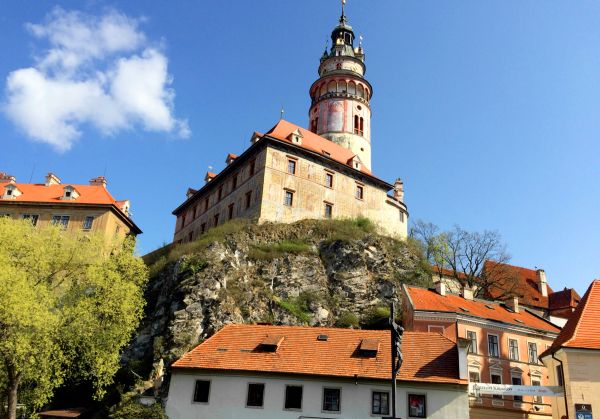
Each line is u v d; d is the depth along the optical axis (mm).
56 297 31922
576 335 27422
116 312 32781
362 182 62500
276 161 55562
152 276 49812
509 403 36125
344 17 81938
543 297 68062
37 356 28422
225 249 47156
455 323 38938
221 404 28656
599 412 24844
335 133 69312
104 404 35438
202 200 67938
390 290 48906
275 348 30812
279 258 48688
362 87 73188
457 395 26875
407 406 27141
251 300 43406
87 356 31641
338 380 28203
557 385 28953
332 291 48469
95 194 65062
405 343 30578
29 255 31875
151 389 34500
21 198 64000
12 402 28438
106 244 37969
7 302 26312
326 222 54531
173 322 39188
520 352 41312
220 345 31812
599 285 31219
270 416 27875
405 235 65750
